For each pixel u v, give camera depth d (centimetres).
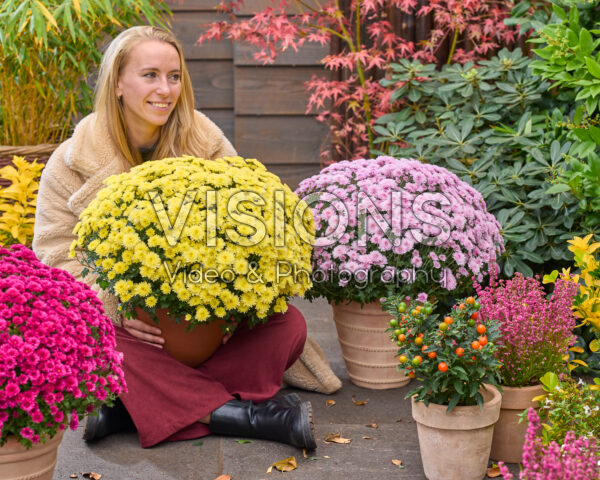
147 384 212
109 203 205
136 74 229
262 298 202
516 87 332
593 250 242
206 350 225
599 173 264
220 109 462
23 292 167
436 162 330
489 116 329
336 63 369
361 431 227
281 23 372
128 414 223
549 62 288
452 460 189
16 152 333
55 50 342
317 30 419
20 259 185
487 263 251
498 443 206
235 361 228
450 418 187
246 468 200
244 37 384
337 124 436
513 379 204
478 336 189
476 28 375
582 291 230
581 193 275
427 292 248
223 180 208
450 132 326
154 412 212
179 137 247
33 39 327
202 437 220
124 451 210
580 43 273
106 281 208
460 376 182
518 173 308
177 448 213
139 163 247
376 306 252
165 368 214
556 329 209
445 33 396
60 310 168
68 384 163
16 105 344
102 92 235
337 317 263
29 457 165
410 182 250
